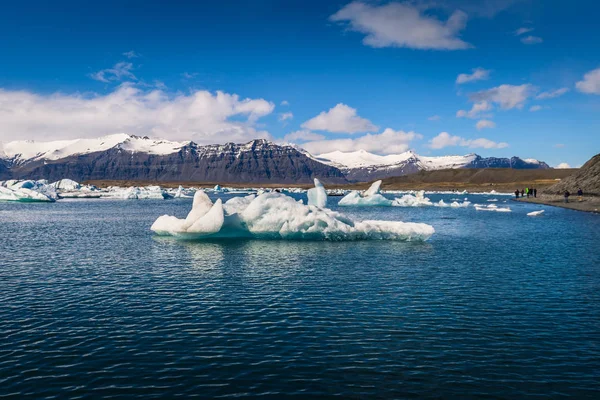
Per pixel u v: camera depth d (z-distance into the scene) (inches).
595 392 443.5
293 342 567.2
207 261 1141.1
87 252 1302.9
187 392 437.4
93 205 4116.6
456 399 427.2
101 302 754.8
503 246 1409.9
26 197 4350.4
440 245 1430.9
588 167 4621.1
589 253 1272.1
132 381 459.8
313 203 2255.2
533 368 495.5
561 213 2891.2
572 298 780.0
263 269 1037.2
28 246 1439.5
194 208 1579.7
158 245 1441.9
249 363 503.5
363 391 440.8
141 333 600.7
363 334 597.0
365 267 1058.1
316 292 820.6
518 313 692.1
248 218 1529.3
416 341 572.4
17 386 447.8
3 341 569.9
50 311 701.9
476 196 6604.3
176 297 787.4
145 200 5364.2
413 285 876.6
